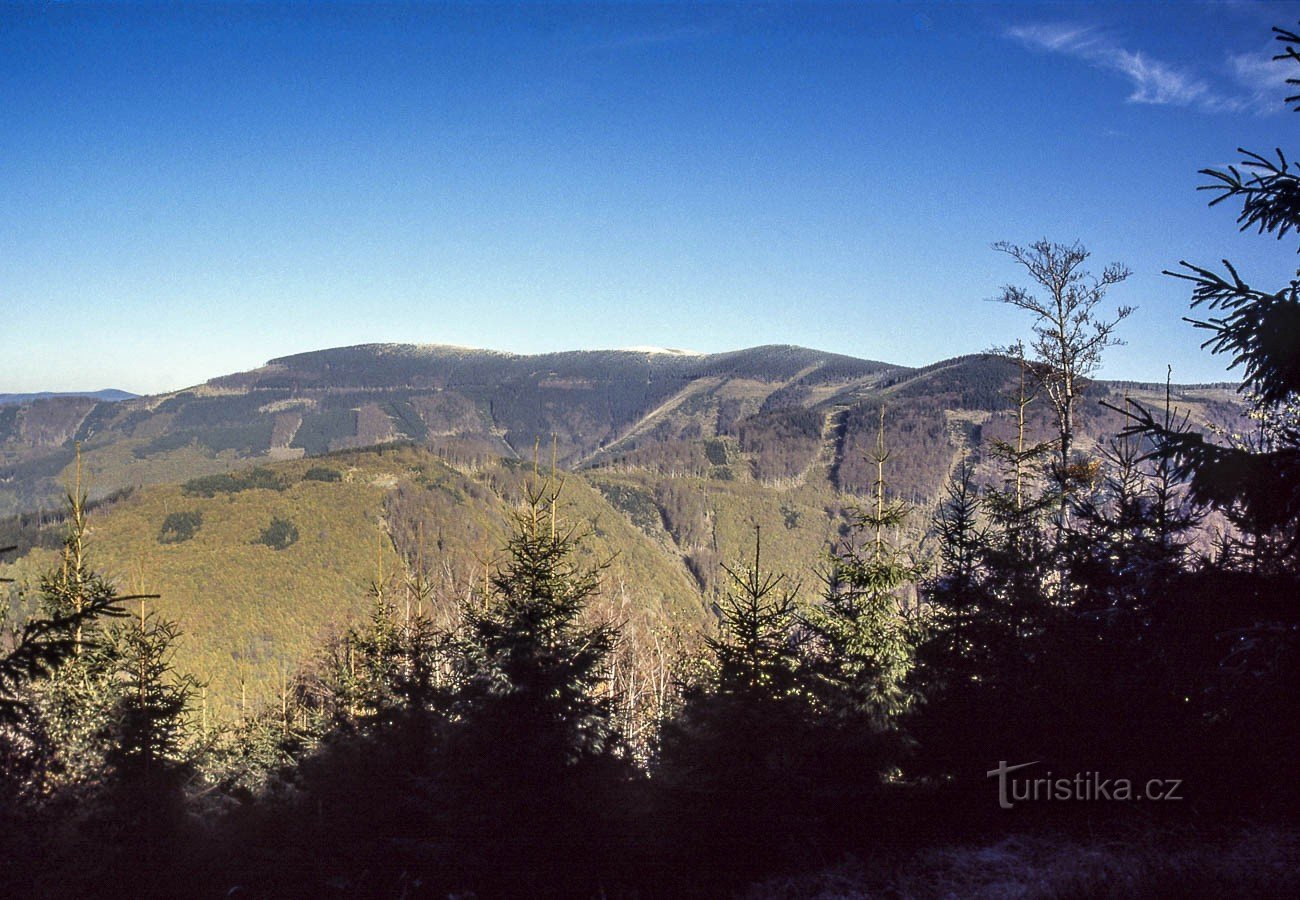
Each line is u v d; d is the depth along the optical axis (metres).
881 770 11.76
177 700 15.95
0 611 7.39
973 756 11.48
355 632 24.94
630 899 9.23
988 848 9.48
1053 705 11.09
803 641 13.13
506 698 10.42
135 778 13.51
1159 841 8.57
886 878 8.86
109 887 10.39
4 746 12.49
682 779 10.95
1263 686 7.95
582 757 10.38
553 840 9.77
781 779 10.79
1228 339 8.01
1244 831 8.45
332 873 10.02
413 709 12.84
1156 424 8.03
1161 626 9.76
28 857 10.56
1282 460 7.54
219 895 10.09
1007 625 12.54
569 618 11.63
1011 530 13.77
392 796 11.20
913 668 12.52
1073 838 9.30
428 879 9.49
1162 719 10.12
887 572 13.06
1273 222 7.87
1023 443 23.45
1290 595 8.16
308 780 13.91
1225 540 9.38
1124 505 12.10
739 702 11.21
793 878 9.27
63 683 14.27
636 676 32.19
